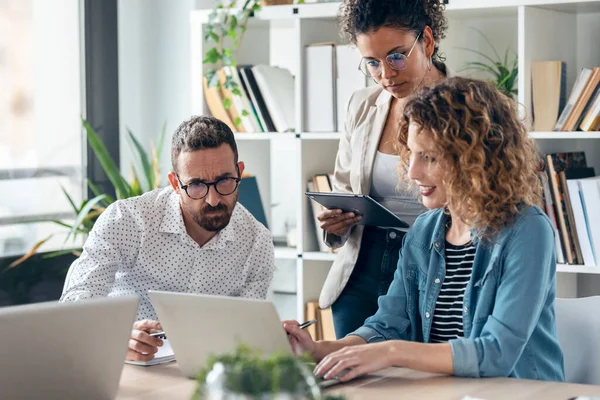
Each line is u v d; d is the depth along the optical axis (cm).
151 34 423
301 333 189
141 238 232
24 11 398
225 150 218
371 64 255
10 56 394
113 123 428
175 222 233
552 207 296
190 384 173
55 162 412
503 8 303
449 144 178
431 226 205
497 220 183
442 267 197
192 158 216
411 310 205
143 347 191
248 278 246
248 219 245
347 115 287
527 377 184
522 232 182
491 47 337
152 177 390
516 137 184
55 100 411
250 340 163
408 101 186
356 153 277
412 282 205
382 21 246
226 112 350
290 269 383
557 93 294
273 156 384
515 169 181
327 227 270
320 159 344
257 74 346
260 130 346
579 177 305
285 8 331
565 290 311
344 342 195
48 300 411
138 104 429
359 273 275
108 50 425
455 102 180
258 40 373
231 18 339
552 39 310
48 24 407
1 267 392
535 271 179
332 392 163
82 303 151
